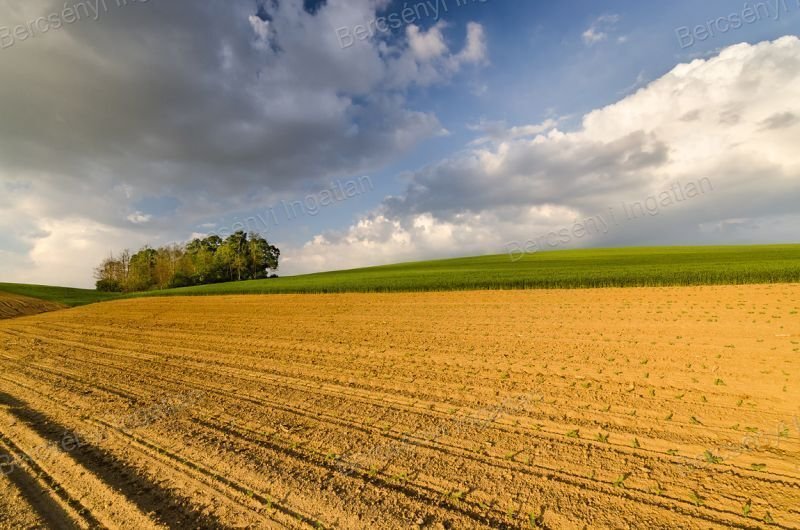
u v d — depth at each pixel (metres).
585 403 7.68
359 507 4.74
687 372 9.03
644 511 4.48
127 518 4.70
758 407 7.05
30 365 13.66
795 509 4.41
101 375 11.76
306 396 9.02
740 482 4.95
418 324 18.00
